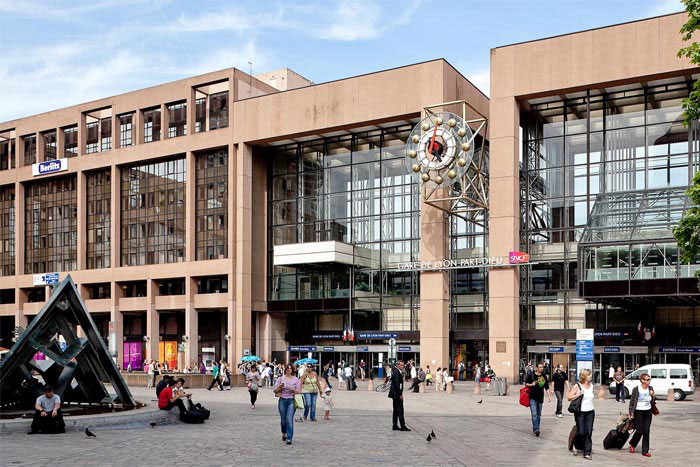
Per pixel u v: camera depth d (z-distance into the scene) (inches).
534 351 2277.3
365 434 845.2
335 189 2760.8
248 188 2792.8
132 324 3221.0
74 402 1130.0
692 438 828.6
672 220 1930.4
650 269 1888.5
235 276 2765.7
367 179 2694.4
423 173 2319.1
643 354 2171.5
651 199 2060.8
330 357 2768.2
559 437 830.5
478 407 1348.4
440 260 2364.7
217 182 2881.4
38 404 818.2
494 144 2276.1
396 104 2477.9
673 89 2181.3
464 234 2522.1
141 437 803.4
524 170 2391.7
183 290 3009.4
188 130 2918.3
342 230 2728.8
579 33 2192.4
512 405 1402.6
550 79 2222.0
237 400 1526.8
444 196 2429.9
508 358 2191.2
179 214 2982.3
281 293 2832.2
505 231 2231.8
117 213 3125.0
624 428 696.4
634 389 690.2
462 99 2532.0
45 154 3408.0
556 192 2342.5
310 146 2827.3
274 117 2726.4
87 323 1049.5
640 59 2097.7
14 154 3533.5
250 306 2760.8
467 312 2503.7
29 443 733.9
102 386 1096.2
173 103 2999.5
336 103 2600.9
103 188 3216.0
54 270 3336.6
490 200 2268.7
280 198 2878.9
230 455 659.4
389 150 2655.0
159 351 3142.2
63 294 1039.0
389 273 2625.5
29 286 3361.2
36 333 1014.4
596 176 2277.3
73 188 3316.9
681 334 2151.8
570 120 2342.5
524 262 2180.1
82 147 3235.7
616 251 1940.2
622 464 622.5
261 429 903.7
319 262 2573.8
